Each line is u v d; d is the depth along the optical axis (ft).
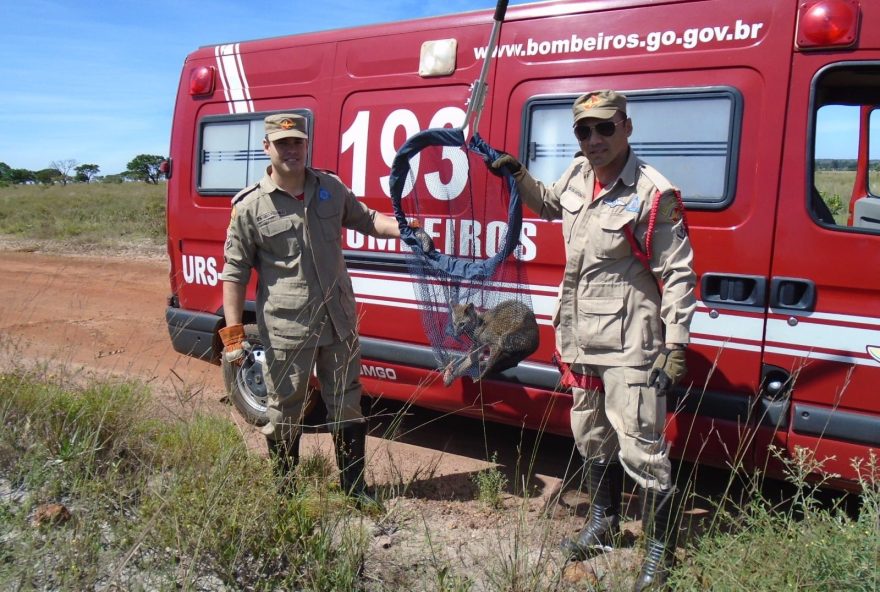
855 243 11.32
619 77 13.25
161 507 10.24
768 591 8.73
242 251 12.44
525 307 13.64
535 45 14.14
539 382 14.20
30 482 11.64
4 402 14.11
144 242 53.83
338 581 9.78
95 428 13.29
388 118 15.93
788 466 11.04
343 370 12.86
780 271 11.88
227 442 13.05
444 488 14.33
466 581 10.05
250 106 18.26
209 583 9.83
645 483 10.48
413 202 15.24
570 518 12.85
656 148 12.91
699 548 10.59
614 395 10.56
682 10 12.62
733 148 12.15
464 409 15.39
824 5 11.39
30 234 59.11
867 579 8.39
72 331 27.48
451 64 15.07
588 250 10.59
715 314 12.44
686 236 10.10
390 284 16.07
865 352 11.34
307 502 11.62
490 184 13.97
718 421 12.42
